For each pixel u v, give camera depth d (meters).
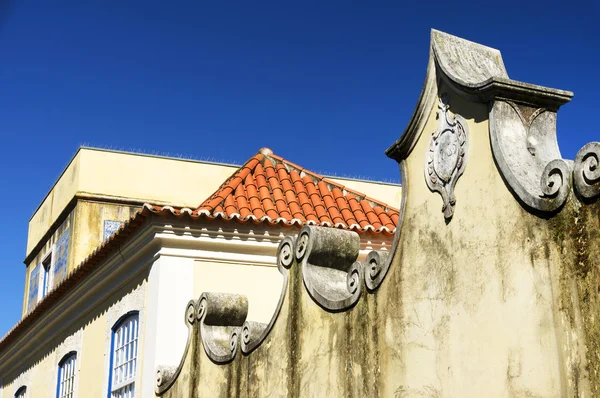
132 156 17.14
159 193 17.12
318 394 6.41
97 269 11.25
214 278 9.66
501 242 4.86
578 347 4.18
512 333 4.66
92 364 11.78
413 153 5.96
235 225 9.64
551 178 4.50
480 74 5.58
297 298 6.91
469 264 5.11
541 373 4.41
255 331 7.57
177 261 9.56
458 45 5.82
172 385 8.96
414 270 5.64
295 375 6.74
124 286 10.89
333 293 6.51
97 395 11.23
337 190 11.55
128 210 16.78
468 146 5.29
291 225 9.80
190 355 8.66
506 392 4.64
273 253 9.93
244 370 7.55
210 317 8.41
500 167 4.91
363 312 6.07
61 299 12.98
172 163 17.44
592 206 4.21
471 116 5.30
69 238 16.67
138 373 9.75
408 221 5.85
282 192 11.20
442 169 5.54
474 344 4.96
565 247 4.36
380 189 17.92
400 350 5.63
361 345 6.02
